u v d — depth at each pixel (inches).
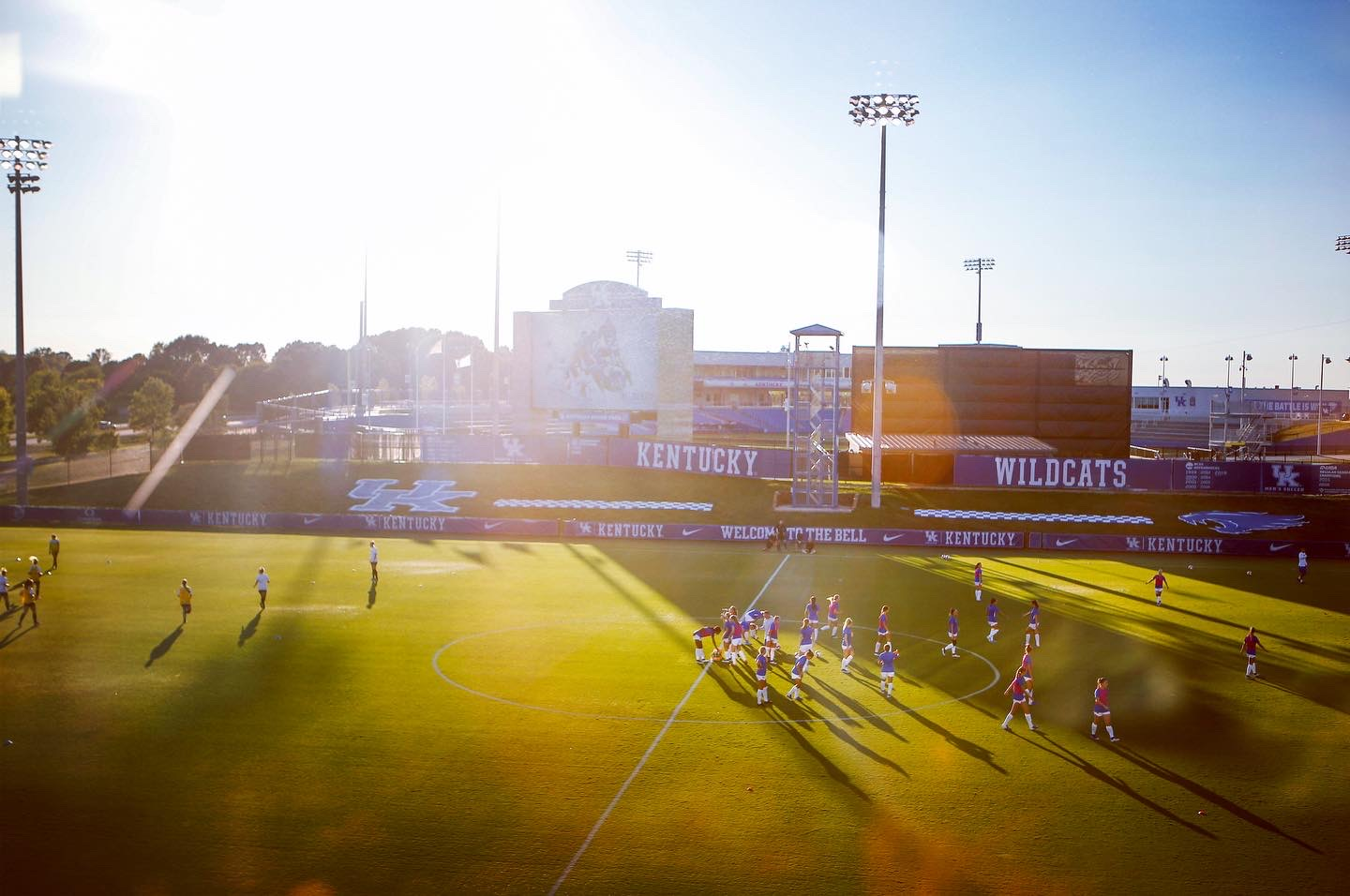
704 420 5546.3
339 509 2940.5
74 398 4493.1
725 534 2630.4
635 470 3157.0
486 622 1537.9
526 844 758.5
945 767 938.1
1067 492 2923.2
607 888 689.6
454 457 3270.2
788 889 692.1
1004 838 781.9
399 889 684.1
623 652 1360.7
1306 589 1973.4
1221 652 1408.7
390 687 1172.5
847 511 2753.4
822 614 1648.6
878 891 690.8
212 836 764.6
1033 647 1419.8
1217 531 2677.2
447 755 946.7
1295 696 1187.3
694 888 691.4
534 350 3531.0
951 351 3380.9
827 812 828.6
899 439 3309.5
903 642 1461.6
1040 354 3388.3
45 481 3656.5
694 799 849.5
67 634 1428.4
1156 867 735.7
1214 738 1031.6
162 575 1951.3
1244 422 5492.1
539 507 2906.0
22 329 2933.1
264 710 1076.5
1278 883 712.4
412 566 2114.9
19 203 2901.1
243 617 1555.1
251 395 7706.7
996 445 3240.7
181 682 1181.1
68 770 896.9
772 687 1203.9
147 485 3115.2
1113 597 1857.8
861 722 1072.2
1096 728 1043.9
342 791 856.3
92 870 706.8
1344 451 5157.5
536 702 1122.0
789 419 3316.9
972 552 2476.6
